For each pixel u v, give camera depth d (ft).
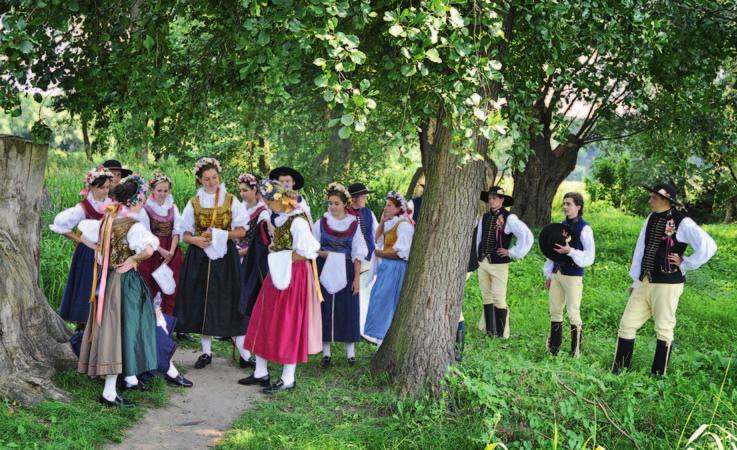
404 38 12.28
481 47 13.99
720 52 24.36
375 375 18.20
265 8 12.85
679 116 29.58
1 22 11.81
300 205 18.13
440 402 16.14
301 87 35.96
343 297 20.21
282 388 17.98
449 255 17.49
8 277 15.65
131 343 15.67
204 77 17.47
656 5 21.70
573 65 18.70
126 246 15.69
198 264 19.81
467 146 13.60
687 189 73.51
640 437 14.55
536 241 44.62
